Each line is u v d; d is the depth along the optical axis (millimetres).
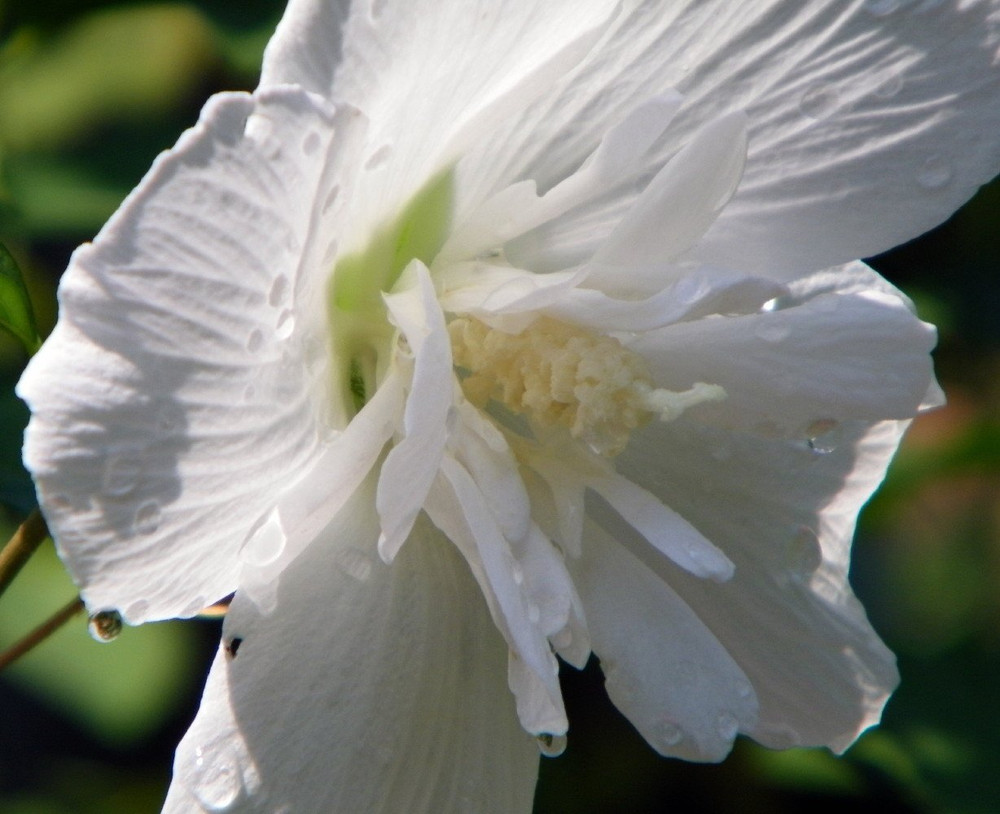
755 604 514
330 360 484
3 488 530
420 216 490
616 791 595
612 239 485
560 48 477
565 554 497
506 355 484
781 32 490
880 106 493
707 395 479
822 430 492
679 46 490
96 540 458
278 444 471
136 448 457
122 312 454
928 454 579
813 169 496
